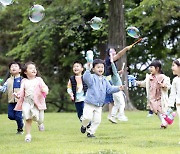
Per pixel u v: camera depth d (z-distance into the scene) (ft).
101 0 126.72
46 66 160.97
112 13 103.04
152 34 144.97
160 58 154.92
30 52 140.97
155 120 69.82
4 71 173.78
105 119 73.31
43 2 127.95
